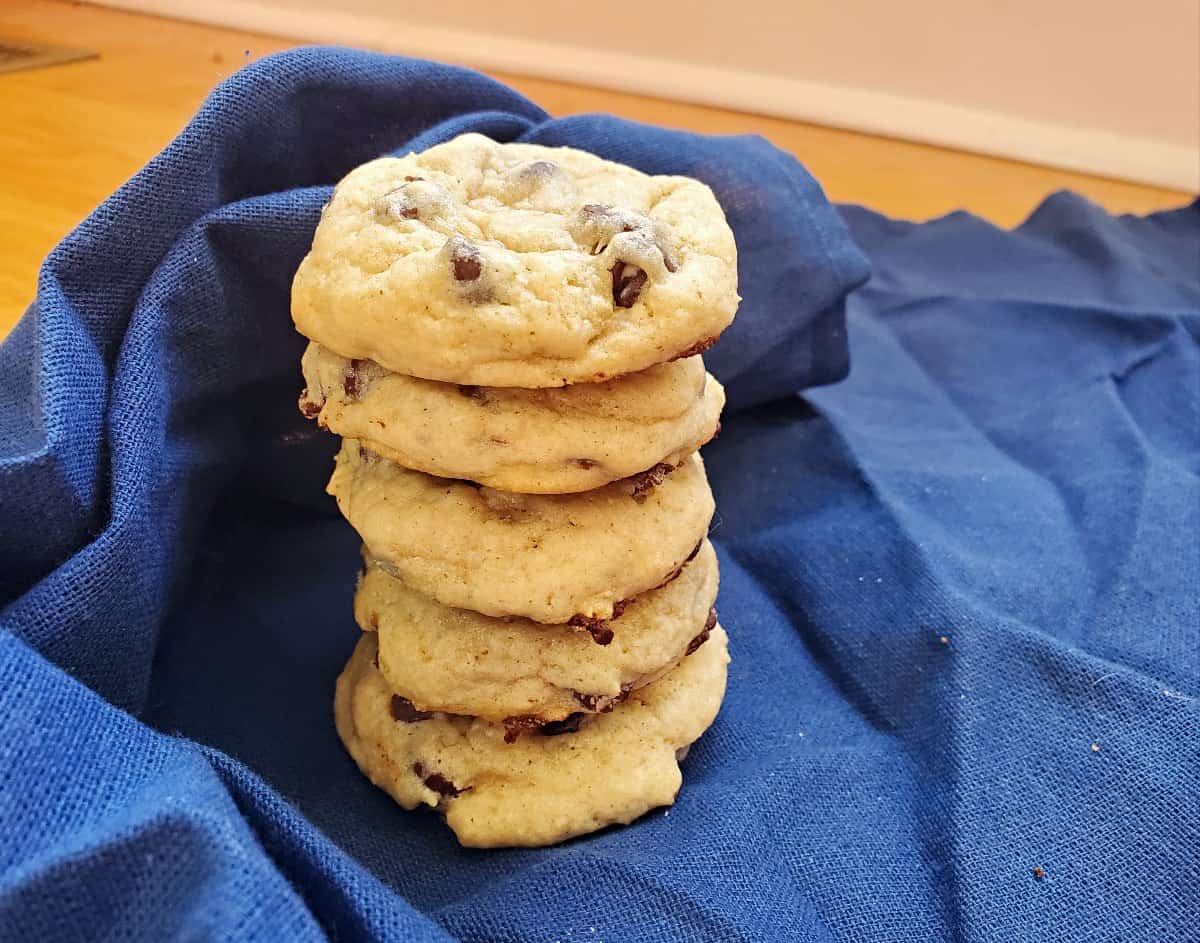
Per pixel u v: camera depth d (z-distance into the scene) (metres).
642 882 0.16
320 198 0.20
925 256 0.37
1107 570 0.24
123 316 0.19
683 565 0.17
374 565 0.19
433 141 0.22
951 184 0.41
